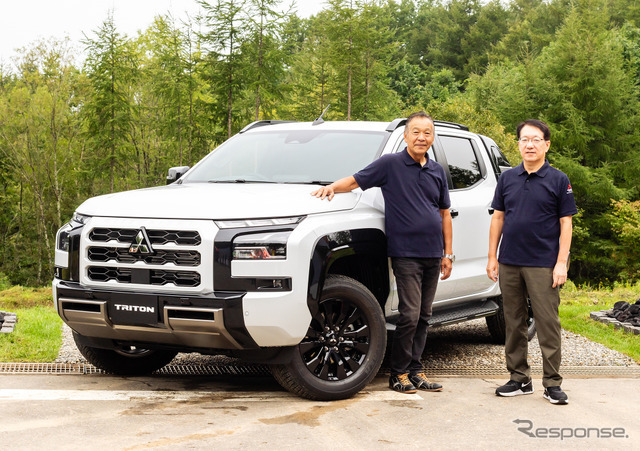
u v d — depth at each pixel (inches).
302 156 210.8
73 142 1518.2
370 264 190.5
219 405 173.8
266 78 1273.4
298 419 161.9
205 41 1277.1
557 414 173.6
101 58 1449.3
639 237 1041.5
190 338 166.2
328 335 177.9
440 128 244.1
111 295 169.3
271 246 163.3
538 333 188.7
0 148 1496.1
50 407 168.6
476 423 163.3
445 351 259.8
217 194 176.6
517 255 190.1
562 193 186.4
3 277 1492.4
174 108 1461.6
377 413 169.3
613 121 1293.1
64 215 1614.2
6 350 228.1
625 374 224.8
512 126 1337.4
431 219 187.0
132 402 175.3
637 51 1556.3
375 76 1589.6
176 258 165.9
